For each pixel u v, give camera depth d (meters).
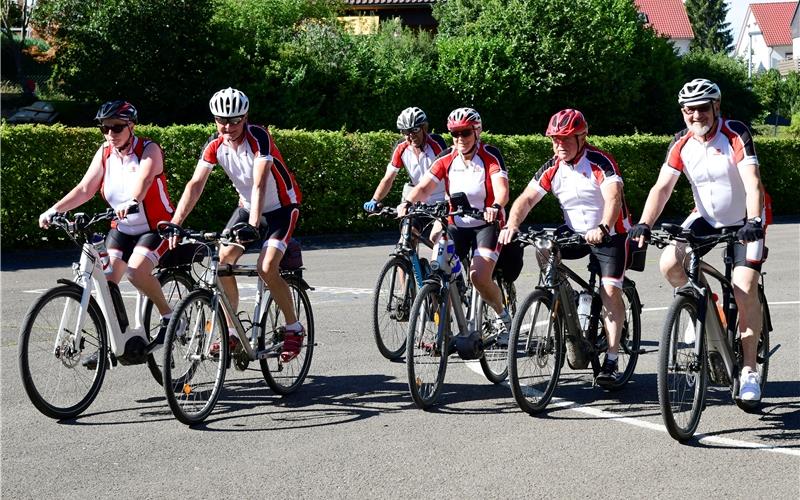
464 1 32.69
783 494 4.49
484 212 6.30
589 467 4.87
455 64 28.30
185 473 4.77
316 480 4.66
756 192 5.45
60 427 5.58
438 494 4.47
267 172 6.11
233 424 5.68
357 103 26.44
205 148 6.39
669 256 5.73
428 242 8.05
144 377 6.84
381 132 18.52
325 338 8.30
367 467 4.87
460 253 6.93
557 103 30.05
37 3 26.94
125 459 4.99
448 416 5.88
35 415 5.83
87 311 5.84
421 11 39.94
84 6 25.67
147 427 5.59
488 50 28.28
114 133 6.06
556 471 4.81
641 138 22.92
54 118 26.91
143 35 25.30
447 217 6.74
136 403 6.13
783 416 5.88
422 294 5.97
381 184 8.52
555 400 6.33
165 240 6.18
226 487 4.57
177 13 25.17
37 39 36.12
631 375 6.93
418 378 5.98
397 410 6.03
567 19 29.31
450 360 7.58
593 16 29.75
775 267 13.20
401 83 27.06
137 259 6.01
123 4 25.11
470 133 6.69
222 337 5.83
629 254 6.38
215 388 5.82
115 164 6.22
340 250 15.69
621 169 22.64
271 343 6.36
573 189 6.27
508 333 6.61
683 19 89.00
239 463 4.93
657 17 89.31
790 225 21.20
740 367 5.82
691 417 5.37
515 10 29.31
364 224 18.30
